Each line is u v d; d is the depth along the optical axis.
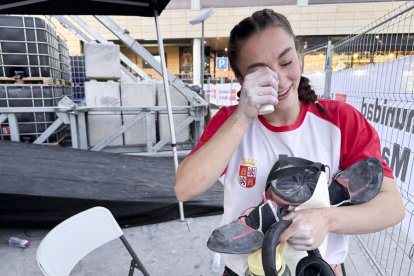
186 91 3.83
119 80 4.25
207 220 2.49
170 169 3.38
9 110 3.66
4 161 2.93
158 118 4.16
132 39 3.42
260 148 0.76
